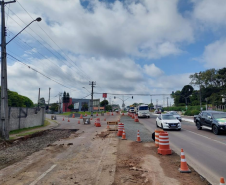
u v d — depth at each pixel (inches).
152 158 335.0
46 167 291.0
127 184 223.3
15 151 410.9
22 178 245.0
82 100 3843.5
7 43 559.8
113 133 679.7
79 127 943.0
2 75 551.5
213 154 363.6
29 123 887.7
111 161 319.6
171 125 720.3
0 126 561.6
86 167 289.0
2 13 558.6
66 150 412.2
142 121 1258.0
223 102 2178.9
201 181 231.5
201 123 727.1
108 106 4756.4
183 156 268.1
